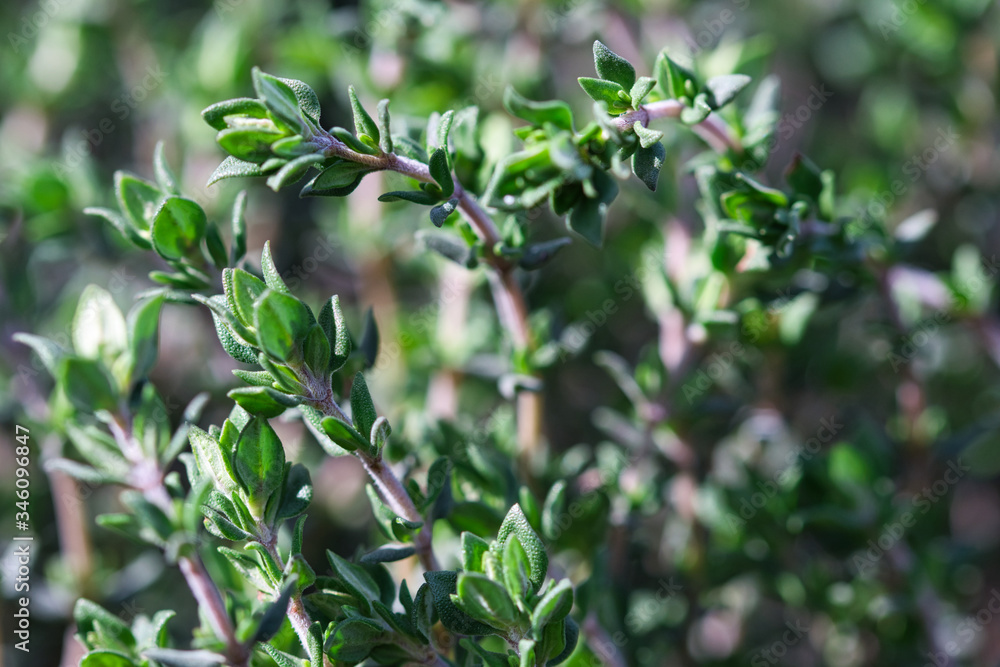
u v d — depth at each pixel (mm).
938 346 294
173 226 213
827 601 262
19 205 275
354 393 201
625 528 251
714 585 266
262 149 199
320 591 207
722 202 227
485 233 219
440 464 211
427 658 206
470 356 277
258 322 195
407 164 204
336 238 304
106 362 219
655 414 252
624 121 207
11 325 266
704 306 245
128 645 214
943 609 266
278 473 202
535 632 195
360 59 284
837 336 281
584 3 296
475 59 288
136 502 214
